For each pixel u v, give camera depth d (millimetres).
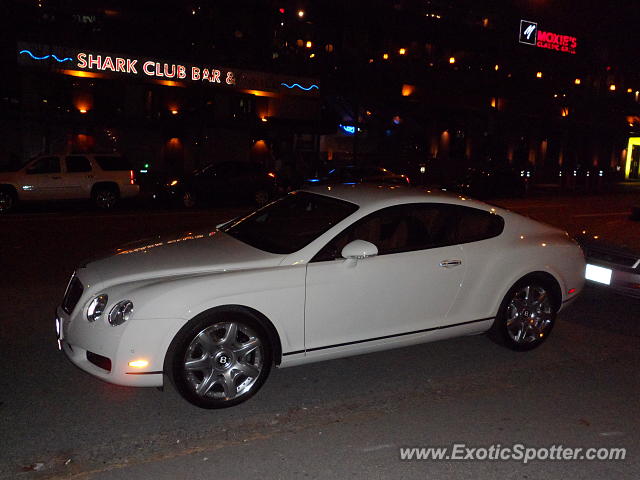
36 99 24297
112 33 25531
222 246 4645
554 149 43906
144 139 26812
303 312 4262
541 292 5418
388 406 4230
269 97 29375
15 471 3262
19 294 6797
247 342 4145
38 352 5031
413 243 4828
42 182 16219
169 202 19156
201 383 4008
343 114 35344
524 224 5484
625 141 47594
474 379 4770
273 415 4035
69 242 10359
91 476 3236
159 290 3881
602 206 21875
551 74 41844
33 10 23812
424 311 4805
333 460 3480
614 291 6566
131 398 4211
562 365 5156
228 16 27828
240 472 3318
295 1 29641
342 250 4289
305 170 25734
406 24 33906
